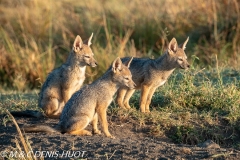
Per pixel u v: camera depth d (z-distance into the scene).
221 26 21.75
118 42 21.84
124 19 23.06
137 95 14.35
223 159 9.49
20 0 25.45
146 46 22.17
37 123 12.15
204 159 9.45
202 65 19.42
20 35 22.50
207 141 10.94
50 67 20.06
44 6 24.48
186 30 22.52
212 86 14.31
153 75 12.92
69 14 23.59
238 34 21.20
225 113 12.84
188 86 13.94
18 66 20.08
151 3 23.81
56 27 23.02
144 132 12.02
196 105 13.43
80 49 13.41
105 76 11.46
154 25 22.45
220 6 22.36
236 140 12.08
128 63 12.05
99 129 11.95
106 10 23.86
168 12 22.89
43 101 13.02
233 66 17.80
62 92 13.21
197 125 12.32
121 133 11.81
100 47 21.00
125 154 9.62
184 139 11.99
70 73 13.22
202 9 22.73
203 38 21.84
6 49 20.94
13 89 18.81
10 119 11.95
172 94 13.70
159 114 12.58
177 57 13.06
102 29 22.72
